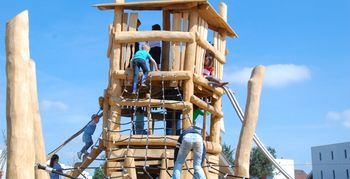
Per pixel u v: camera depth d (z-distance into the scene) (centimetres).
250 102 961
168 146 1153
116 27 1209
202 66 1230
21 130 742
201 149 957
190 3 1187
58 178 1216
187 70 1166
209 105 1260
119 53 1197
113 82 1184
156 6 1216
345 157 6538
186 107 1149
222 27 1342
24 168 732
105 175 1155
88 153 1327
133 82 1143
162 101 1154
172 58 1174
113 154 1141
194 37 1178
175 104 1153
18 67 758
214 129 1331
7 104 754
